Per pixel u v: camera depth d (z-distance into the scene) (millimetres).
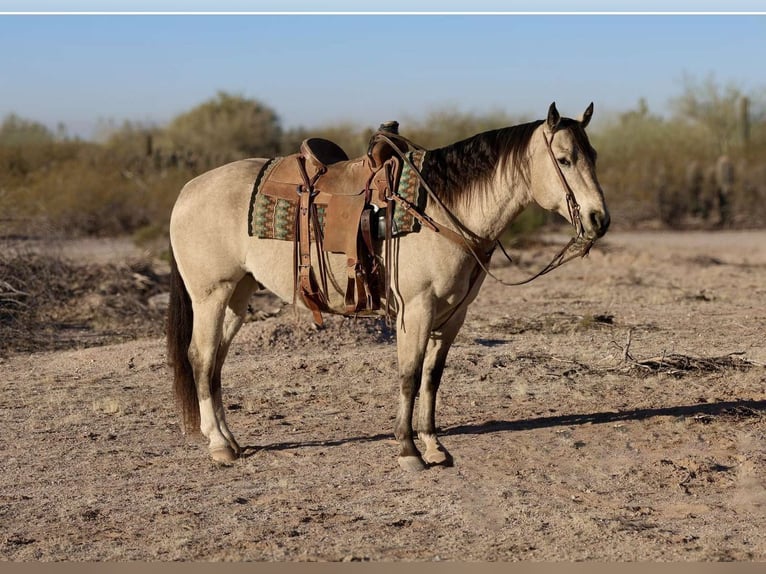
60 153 41594
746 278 19281
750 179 36250
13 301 14312
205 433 7496
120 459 7484
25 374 10969
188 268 7496
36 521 6098
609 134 49781
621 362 10703
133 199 33000
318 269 7066
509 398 9312
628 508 6172
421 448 7465
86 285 16766
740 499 6316
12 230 16984
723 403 8852
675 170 37469
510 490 6512
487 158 6754
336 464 7219
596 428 8062
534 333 12930
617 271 20516
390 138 7105
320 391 9703
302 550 5520
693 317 14188
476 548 5520
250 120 54844
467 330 13156
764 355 11141
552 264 6879
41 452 7715
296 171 7277
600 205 6391
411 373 6883
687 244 27734
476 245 6762
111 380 10523
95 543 5699
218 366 7703
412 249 6727
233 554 5469
